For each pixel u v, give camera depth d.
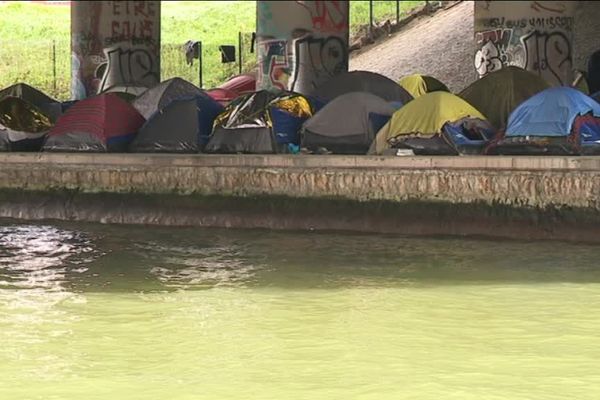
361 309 34.44
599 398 23.66
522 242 50.69
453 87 109.88
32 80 139.00
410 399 23.61
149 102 68.19
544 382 25.09
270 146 60.28
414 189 53.00
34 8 167.00
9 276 41.56
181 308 34.56
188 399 23.66
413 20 140.50
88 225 57.84
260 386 24.72
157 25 99.62
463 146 56.50
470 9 131.38
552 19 84.62
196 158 56.81
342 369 26.34
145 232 55.03
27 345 29.00
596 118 55.50
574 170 50.44
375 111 60.34
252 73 107.12
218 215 56.34
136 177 58.06
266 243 50.84
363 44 136.62
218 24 162.50
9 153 61.03
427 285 39.19
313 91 86.62
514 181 51.38
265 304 35.31
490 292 37.56
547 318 32.97
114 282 40.03
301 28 87.31
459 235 52.34
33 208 59.97
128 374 25.84
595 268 43.09
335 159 54.41
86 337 30.12
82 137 61.97
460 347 28.81
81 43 98.25
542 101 55.75
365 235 53.22
